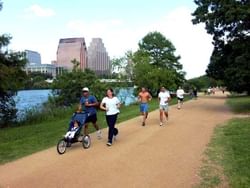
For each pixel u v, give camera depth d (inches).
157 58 2832.2
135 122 768.9
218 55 1142.3
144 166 362.9
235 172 331.3
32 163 383.6
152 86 2022.6
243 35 1059.3
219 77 1175.6
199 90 3978.8
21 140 539.8
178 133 593.0
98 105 535.5
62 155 423.5
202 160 385.7
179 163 374.3
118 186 297.7
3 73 877.2
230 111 1086.4
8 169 359.6
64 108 1153.4
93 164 374.6
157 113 1003.9
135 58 1969.7
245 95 2556.6
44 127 732.7
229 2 1026.7
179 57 2883.9
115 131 515.2
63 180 316.8
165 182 307.9
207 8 1135.0
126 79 1777.8
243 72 1010.1
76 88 1296.8
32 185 304.0
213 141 505.7
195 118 859.4
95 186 298.4
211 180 310.8
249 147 443.5
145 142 505.4
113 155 418.6
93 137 564.4
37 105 1156.5
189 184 301.3
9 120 962.1
